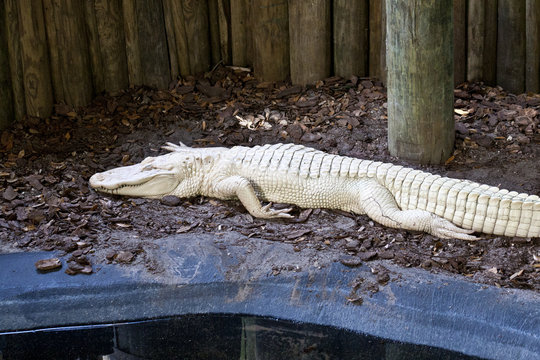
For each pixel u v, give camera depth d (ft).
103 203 10.55
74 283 9.37
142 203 10.62
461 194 9.78
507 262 9.37
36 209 10.43
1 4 11.75
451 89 10.88
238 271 9.46
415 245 9.71
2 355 8.74
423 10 10.39
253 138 11.76
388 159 11.19
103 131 12.07
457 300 8.93
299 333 8.89
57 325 9.05
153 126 12.14
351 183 10.23
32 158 11.43
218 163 10.65
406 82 10.75
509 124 11.65
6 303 9.20
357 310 9.00
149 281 9.38
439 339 8.66
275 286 9.29
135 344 8.84
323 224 10.17
